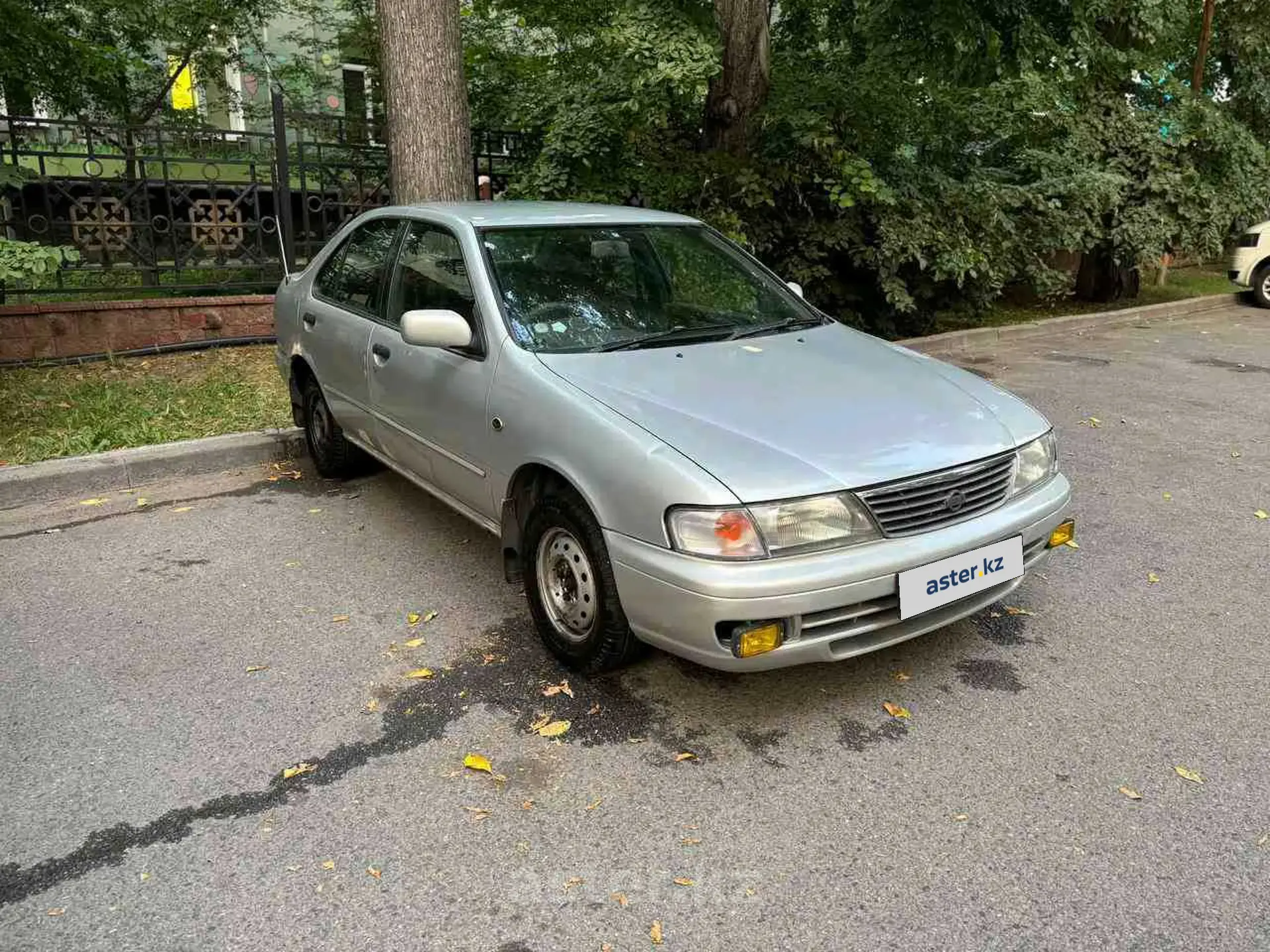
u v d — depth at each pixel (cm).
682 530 267
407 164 670
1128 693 315
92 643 347
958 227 872
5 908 221
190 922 217
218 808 257
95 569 413
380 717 302
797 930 216
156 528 460
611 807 259
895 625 286
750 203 791
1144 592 392
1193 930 214
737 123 830
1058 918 218
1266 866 234
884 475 277
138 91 1099
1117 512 487
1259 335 1070
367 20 1157
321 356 485
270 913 220
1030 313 1173
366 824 251
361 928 216
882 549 274
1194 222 1117
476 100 1010
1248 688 318
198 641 349
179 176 801
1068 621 367
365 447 467
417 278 411
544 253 383
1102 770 274
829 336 390
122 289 790
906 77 913
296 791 265
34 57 804
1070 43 1004
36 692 314
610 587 294
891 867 236
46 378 698
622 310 373
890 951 209
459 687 319
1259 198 1188
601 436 292
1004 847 242
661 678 325
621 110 773
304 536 451
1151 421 671
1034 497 317
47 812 255
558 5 929
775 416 300
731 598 259
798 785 268
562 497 309
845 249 850
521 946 211
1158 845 242
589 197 779
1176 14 1144
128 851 241
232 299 813
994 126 905
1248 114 1474
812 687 320
